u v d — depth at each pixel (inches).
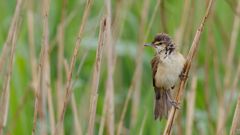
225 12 536.1
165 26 458.0
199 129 479.5
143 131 446.0
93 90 378.6
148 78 519.2
